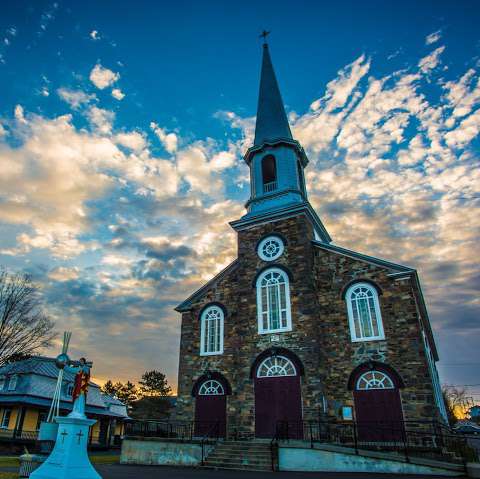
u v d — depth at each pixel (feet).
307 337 74.74
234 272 92.02
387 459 52.19
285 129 104.27
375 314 74.33
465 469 48.47
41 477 35.01
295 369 73.51
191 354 88.12
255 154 103.55
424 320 90.02
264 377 75.82
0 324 105.60
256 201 97.09
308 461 56.44
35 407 119.24
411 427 64.69
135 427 76.23
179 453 66.28
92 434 138.72
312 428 67.77
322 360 74.79
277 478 46.32
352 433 67.87
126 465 67.21
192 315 92.12
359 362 72.23
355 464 53.83
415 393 66.49
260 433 72.02
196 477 47.55
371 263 78.23
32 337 108.99
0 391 124.16
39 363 131.34
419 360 67.97
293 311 78.28
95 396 147.13
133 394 256.32
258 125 108.06
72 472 34.65
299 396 71.31
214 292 92.17
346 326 75.77
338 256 81.92
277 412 72.02
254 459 59.67
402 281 74.23
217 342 86.84
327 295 79.87
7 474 46.16
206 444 65.10
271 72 118.62
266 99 111.96
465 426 224.33
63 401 127.85
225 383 81.66
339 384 72.28
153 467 63.10
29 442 104.68
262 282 84.43
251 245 89.61
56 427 46.68
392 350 70.54
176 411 83.92
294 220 86.74
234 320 87.15
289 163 98.99
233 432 75.51
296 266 81.92
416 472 50.37
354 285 78.02
